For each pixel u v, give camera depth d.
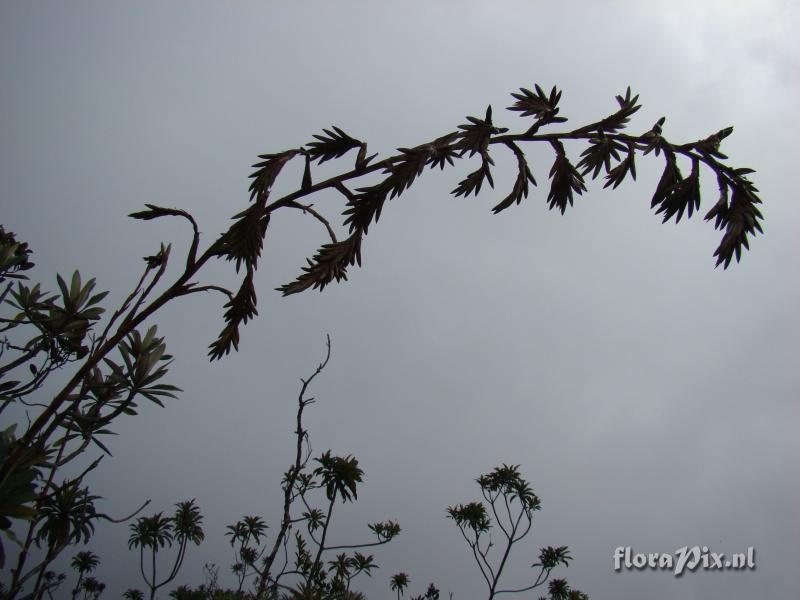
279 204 1.20
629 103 1.31
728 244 1.31
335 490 3.99
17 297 1.75
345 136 1.21
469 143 1.26
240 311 1.21
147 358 1.73
